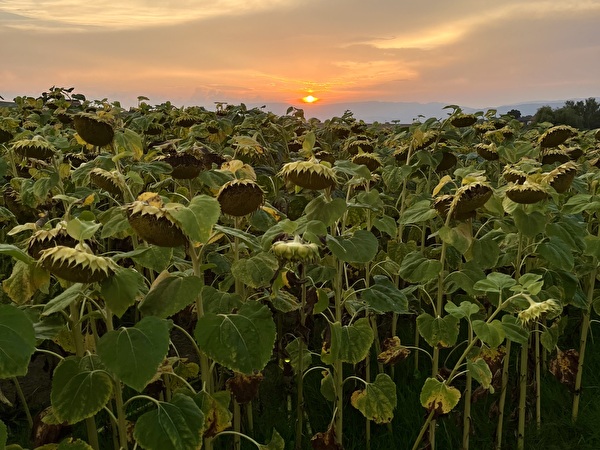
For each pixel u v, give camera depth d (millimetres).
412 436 3430
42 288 2199
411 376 4086
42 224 2455
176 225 1932
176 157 3227
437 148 4609
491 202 2896
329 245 2566
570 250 3016
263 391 3939
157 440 1929
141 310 2033
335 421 3074
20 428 3623
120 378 1765
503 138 5531
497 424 3381
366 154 3535
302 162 2535
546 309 2346
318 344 4434
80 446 1974
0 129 4402
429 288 3730
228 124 5895
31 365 4512
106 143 3371
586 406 3738
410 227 5105
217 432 2352
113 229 2354
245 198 2396
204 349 2018
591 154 5844
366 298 2941
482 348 3104
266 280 2455
